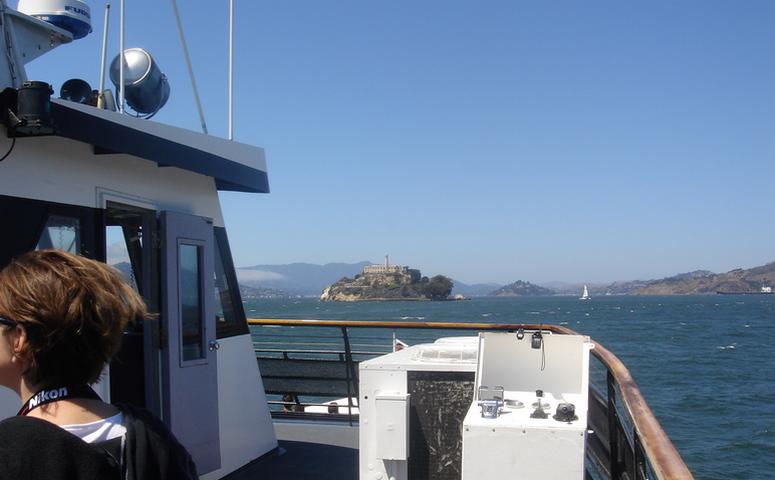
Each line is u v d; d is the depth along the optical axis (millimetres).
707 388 30000
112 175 4461
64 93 4586
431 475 3865
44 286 1522
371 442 3881
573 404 3441
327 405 7672
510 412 3395
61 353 1540
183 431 4754
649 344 54000
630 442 3133
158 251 4836
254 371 5996
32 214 3764
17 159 3693
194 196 5422
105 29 4922
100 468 1451
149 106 5121
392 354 4254
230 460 5508
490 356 3812
